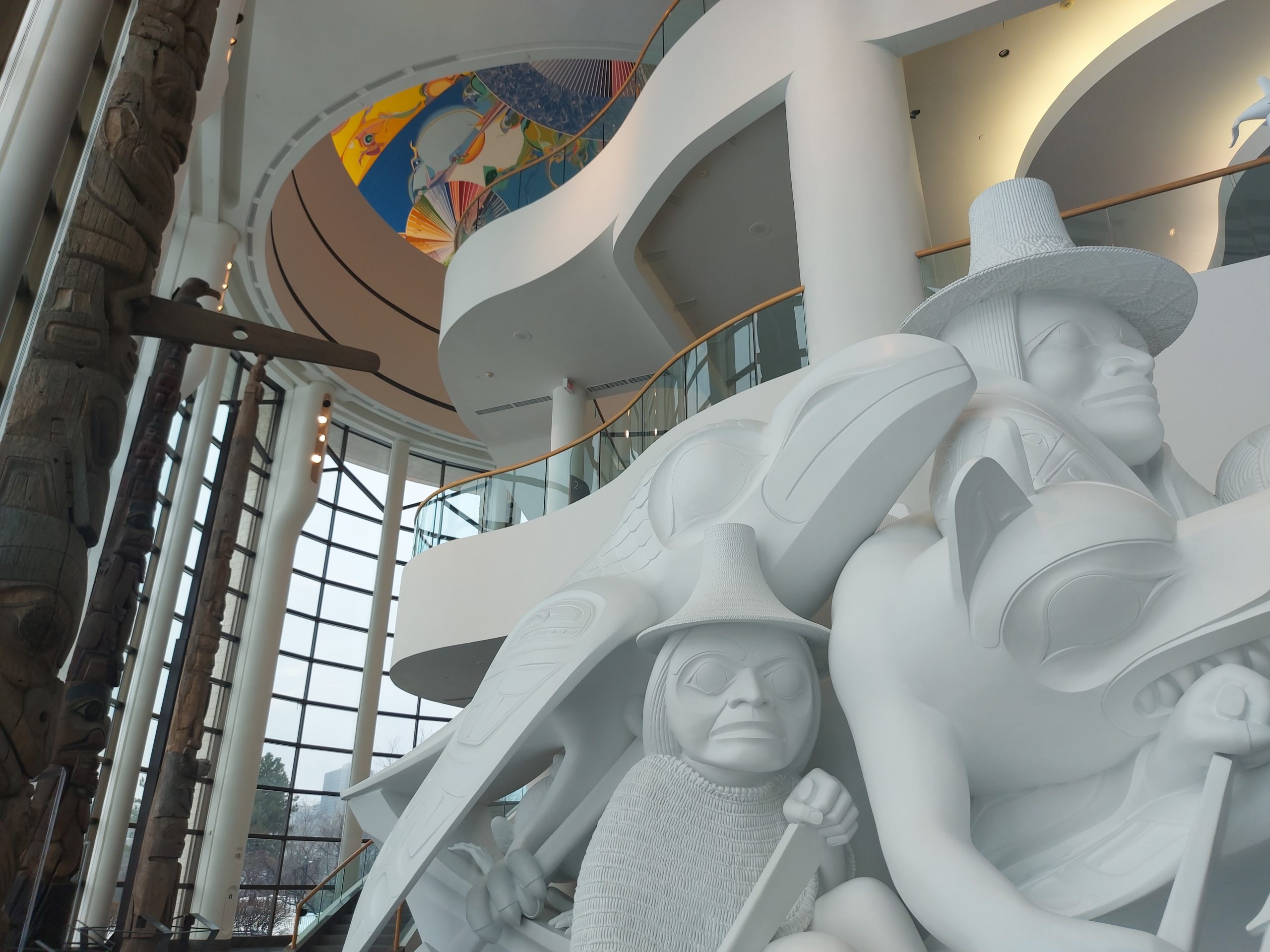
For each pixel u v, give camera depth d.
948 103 7.13
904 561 1.06
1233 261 4.02
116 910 11.04
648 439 6.14
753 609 1.04
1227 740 0.81
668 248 8.20
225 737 12.77
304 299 13.91
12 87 1.77
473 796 1.11
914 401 1.13
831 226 5.00
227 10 7.38
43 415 2.70
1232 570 0.86
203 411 12.12
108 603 5.21
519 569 6.96
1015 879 0.94
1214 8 5.96
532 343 9.76
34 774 2.40
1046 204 1.42
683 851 0.98
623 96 8.87
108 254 3.03
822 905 0.95
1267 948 0.72
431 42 10.38
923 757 0.93
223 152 11.07
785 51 6.01
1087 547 0.87
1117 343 1.35
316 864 14.31
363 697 14.76
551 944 1.18
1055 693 0.90
